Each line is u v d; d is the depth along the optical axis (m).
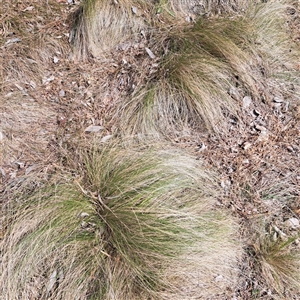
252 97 1.42
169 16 1.68
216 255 1.06
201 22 1.60
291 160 1.29
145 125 1.33
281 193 1.21
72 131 1.33
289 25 1.71
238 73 1.43
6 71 1.44
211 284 1.04
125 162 1.19
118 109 1.38
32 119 1.34
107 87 1.45
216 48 1.46
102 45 1.56
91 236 1.08
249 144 1.32
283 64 1.54
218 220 1.12
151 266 1.02
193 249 1.05
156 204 1.10
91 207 1.11
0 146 1.25
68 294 0.99
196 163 1.23
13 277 1.01
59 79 1.47
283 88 1.47
